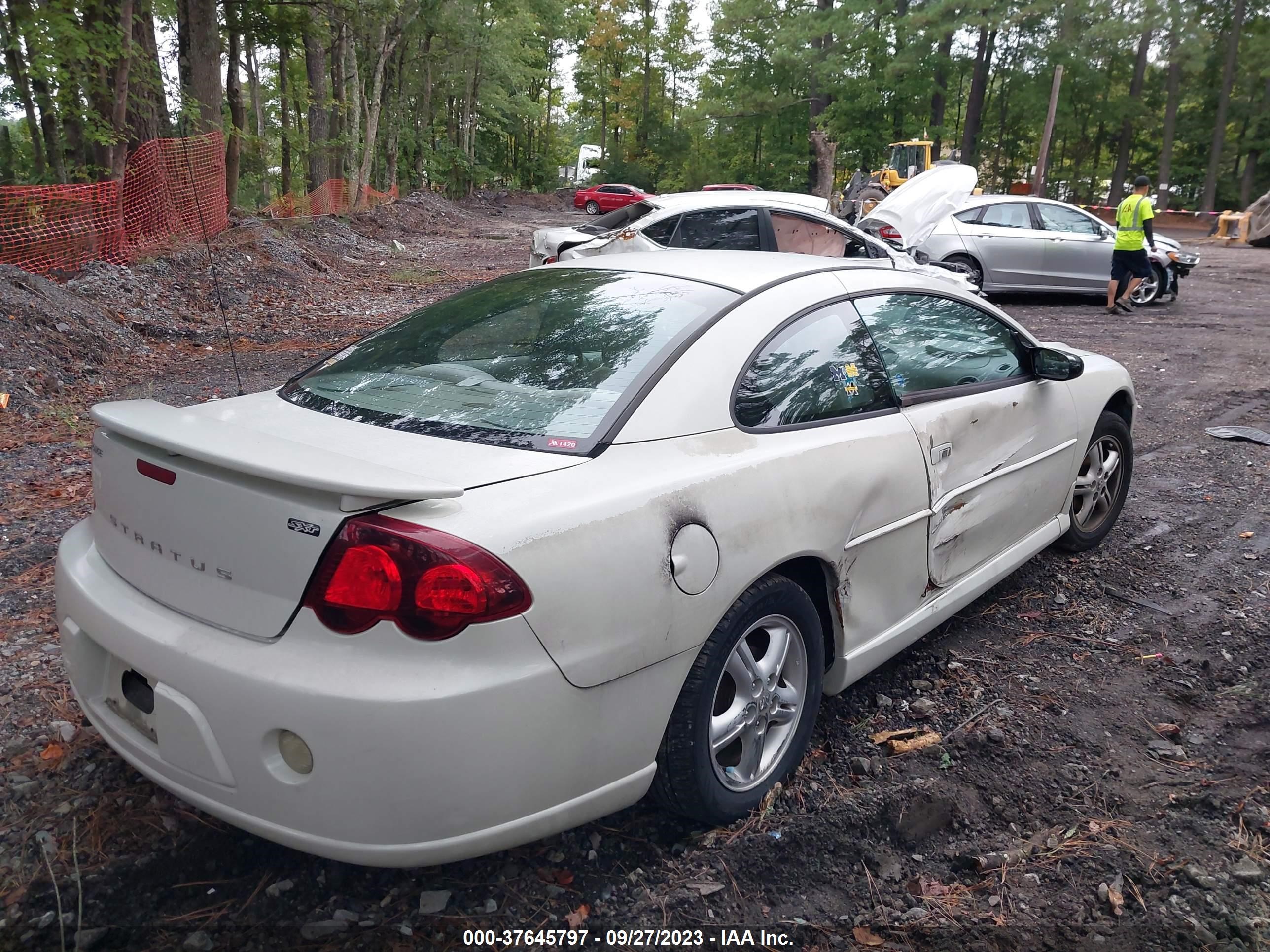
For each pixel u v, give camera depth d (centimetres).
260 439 215
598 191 4666
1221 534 477
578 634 208
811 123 4625
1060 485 410
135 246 1228
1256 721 313
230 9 1975
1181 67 4197
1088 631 381
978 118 4653
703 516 236
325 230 1923
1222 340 1062
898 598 312
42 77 1261
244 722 199
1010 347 387
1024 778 288
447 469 219
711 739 249
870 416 303
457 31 3500
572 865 249
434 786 194
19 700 316
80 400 738
